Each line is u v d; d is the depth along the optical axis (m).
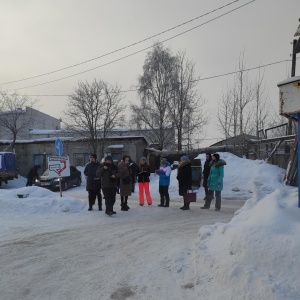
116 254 6.08
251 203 6.15
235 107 28.72
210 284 4.30
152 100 38.19
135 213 10.80
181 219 9.74
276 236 4.25
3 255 6.11
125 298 4.20
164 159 12.37
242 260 4.25
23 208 10.74
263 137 26.70
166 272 5.02
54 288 4.55
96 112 31.72
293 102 5.55
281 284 3.60
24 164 32.66
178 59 37.59
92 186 11.05
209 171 12.31
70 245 6.77
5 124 35.03
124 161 12.19
